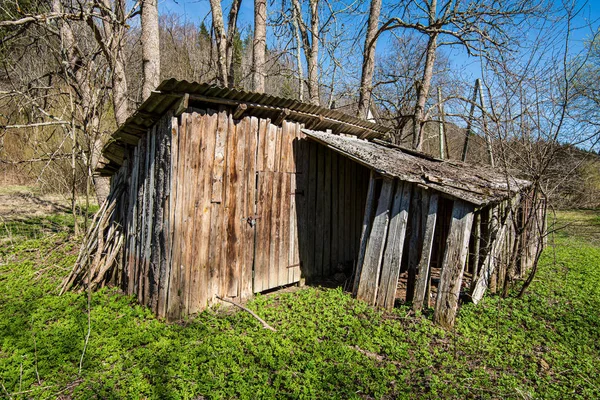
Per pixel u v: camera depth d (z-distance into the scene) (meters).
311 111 6.89
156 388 3.66
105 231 6.91
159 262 5.29
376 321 5.59
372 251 6.50
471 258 9.30
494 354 4.80
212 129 5.54
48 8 8.30
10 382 3.62
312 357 4.40
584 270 8.88
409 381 4.13
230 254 5.93
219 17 9.44
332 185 8.02
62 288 6.15
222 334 4.82
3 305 5.52
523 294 7.02
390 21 10.89
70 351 4.25
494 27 9.69
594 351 5.00
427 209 6.18
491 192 5.98
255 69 10.77
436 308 5.69
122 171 7.07
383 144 9.54
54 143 12.68
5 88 9.34
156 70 8.22
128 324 4.96
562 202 11.52
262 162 6.37
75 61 8.10
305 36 13.98
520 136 6.69
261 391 3.69
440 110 13.04
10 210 12.91
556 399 3.91
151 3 8.05
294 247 7.11
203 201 5.48
